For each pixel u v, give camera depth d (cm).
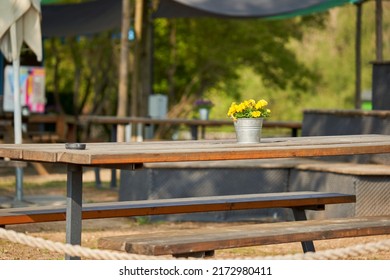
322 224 585
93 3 1814
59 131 1697
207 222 948
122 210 643
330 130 1040
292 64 2458
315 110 1062
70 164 544
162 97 1791
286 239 539
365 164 941
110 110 2573
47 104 2625
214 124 1366
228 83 2656
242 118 639
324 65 3400
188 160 532
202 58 2464
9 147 572
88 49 2506
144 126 1803
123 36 1483
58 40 2547
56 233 825
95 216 630
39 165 1494
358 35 1672
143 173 959
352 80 3456
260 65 2458
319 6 1652
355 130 1004
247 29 2334
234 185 948
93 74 2600
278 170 948
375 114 979
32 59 1947
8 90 1578
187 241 498
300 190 930
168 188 952
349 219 614
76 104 2511
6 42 1024
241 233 535
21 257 695
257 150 560
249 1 1566
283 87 2516
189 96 2648
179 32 2445
